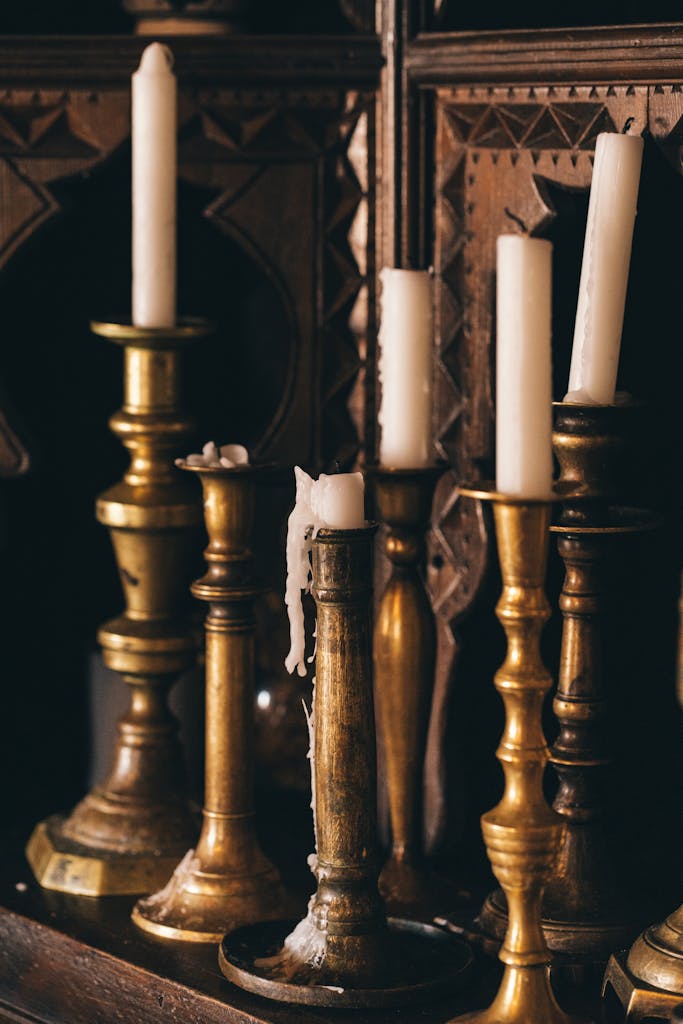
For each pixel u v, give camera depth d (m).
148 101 1.46
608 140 1.30
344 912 1.31
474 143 1.46
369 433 1.54
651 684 1.47
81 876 1.47
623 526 1.32
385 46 1.50
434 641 1.40
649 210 1.41
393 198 1.50
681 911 1.28
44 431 1.69
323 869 1.31
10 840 1.59
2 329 1.65
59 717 1.72
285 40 1.51
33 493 1.69
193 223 1.70
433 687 1.41
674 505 1.45
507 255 1.19
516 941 1.23
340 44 1.50
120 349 1.72
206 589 1.39
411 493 1.38
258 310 1.70
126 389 1.50
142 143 1.47
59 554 1.71
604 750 1.36
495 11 1.52
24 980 1.43
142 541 1.49
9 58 1.54
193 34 1.55
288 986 1.30
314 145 1.53
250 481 1.38
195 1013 1.32
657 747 1.47
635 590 1.47
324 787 1.30
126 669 1.50
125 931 1.41
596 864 1.36
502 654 1.53
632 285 1.43
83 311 1.69
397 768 1.41
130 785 1.50
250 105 1.53
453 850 1.51
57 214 1.56
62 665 1.72
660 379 1.44
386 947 1.31
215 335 1.72
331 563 1.28
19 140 1.56
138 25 1.60
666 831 1.46
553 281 1.46
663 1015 1.25
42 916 1.44
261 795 1.66
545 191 1.43
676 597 1.45
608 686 1.47
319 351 1.54
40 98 1.55
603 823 1.36
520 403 1.20
